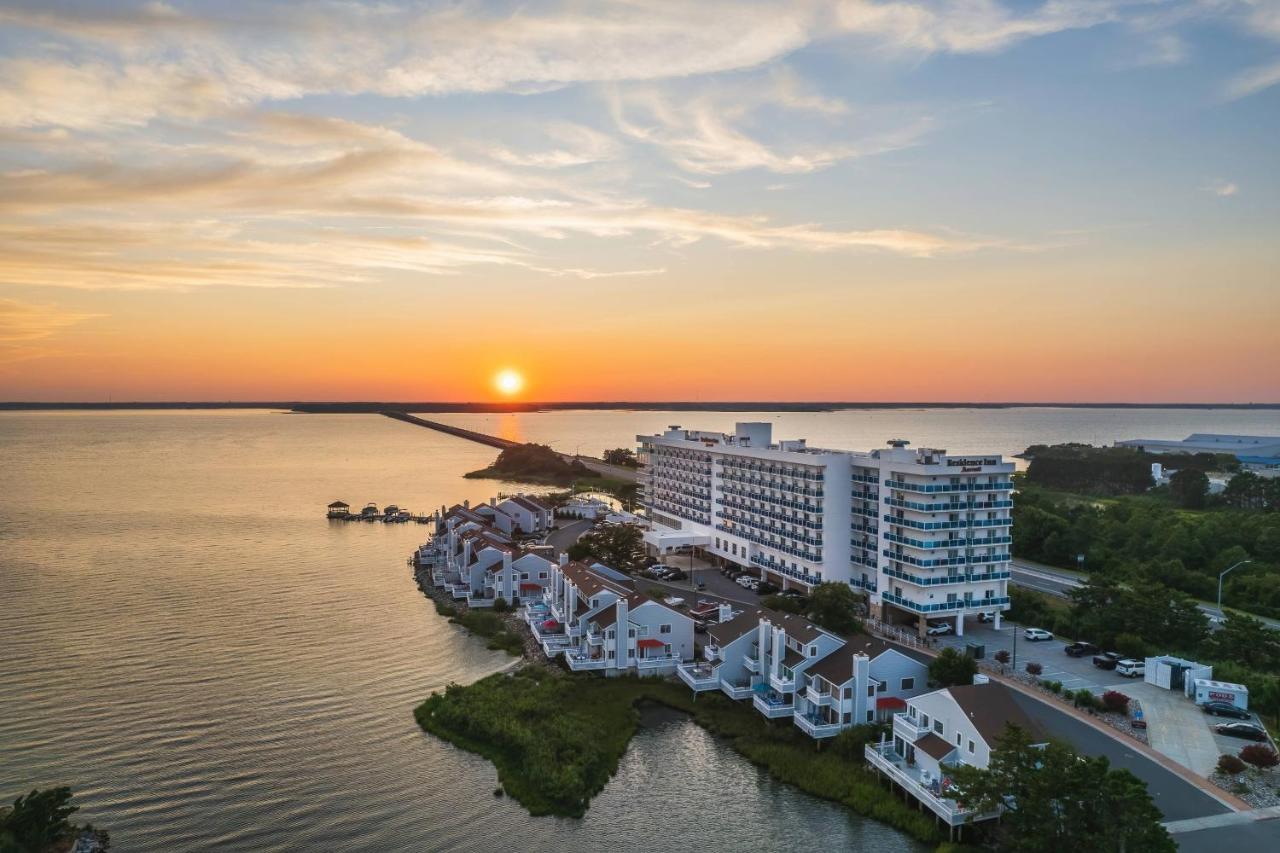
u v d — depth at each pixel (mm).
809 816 72312
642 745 86438
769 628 96250
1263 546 153500
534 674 103375
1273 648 97812
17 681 100625
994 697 74250
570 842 68188
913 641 111562
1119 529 168875
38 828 61156
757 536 149500
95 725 88438
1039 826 59375
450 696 94625
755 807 73875
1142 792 58219
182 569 164875
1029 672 97812
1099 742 79000
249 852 65875
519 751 81875
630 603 108750
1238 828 63656
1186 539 155750
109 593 144125
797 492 136000
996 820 66500
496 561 143125
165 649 113562
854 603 114688
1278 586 131000
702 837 69000
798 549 136000
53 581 152625
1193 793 69125
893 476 120000
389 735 87250
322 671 106125
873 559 126312
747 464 153125
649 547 174500
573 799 73688
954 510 114688
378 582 156625
